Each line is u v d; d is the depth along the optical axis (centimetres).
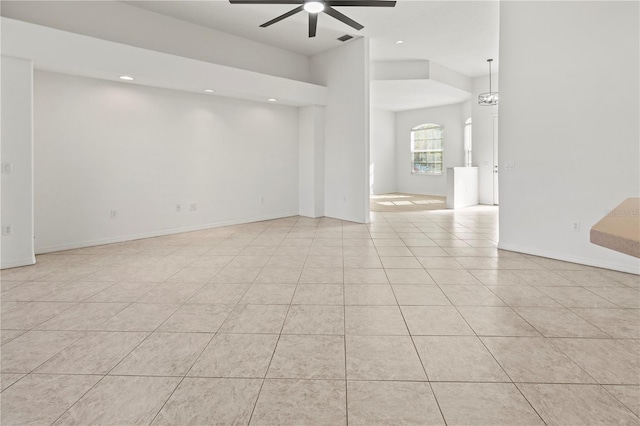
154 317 275
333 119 753
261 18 594
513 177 467
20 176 413
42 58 423
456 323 261
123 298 315
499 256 450
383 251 482
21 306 297
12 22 398
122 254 475
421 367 204
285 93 691
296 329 254
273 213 770
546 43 420
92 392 183
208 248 508
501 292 323
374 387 186
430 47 726
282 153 779
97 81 520
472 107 1000
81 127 507
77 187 507
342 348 227
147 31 560
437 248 498
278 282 356
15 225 412
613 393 178
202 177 652
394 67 812
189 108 627
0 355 219
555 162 423
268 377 196
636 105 357
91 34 503
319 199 787
